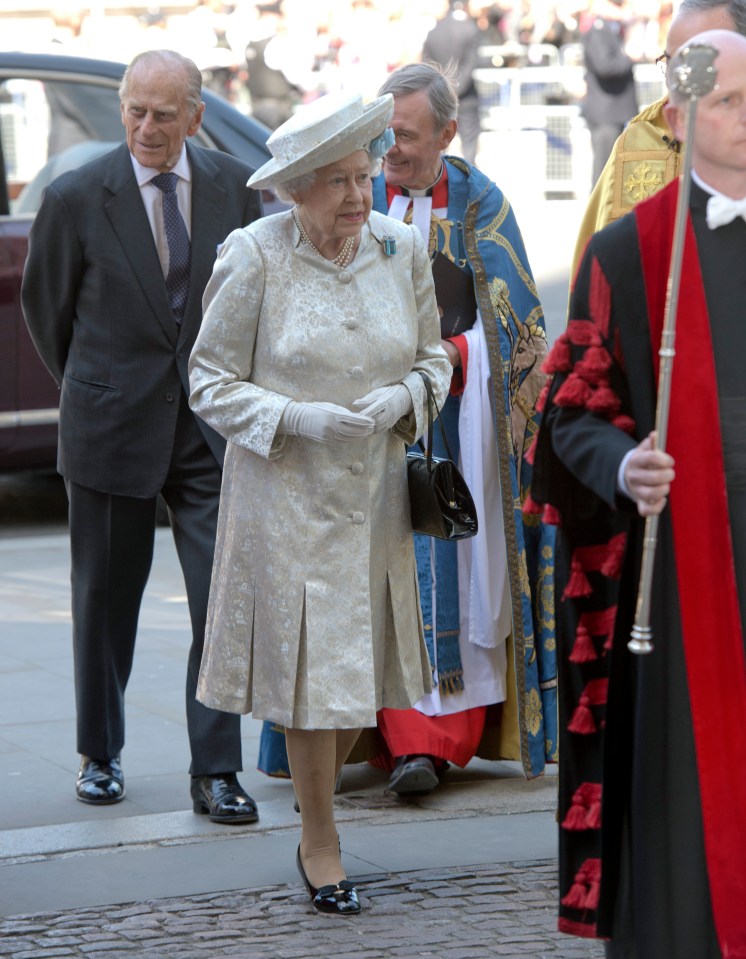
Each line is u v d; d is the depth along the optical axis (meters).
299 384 8.95
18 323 18.66
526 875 9.66
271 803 11.05
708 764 6.69
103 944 8.71
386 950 8.61
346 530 8.97
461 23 43.16
